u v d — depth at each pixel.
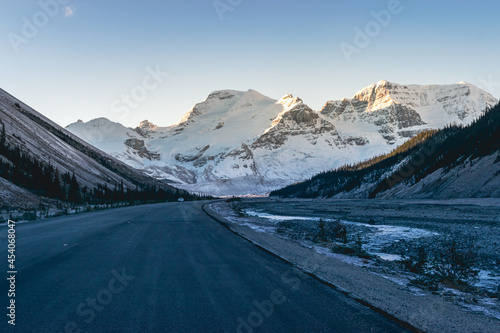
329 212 48.22
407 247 15.88
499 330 4.33
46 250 10.32
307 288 6.22
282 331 4.19
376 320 4.63
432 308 5.16
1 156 55.28
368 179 150.62
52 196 54.78
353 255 11.25
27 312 4.77
